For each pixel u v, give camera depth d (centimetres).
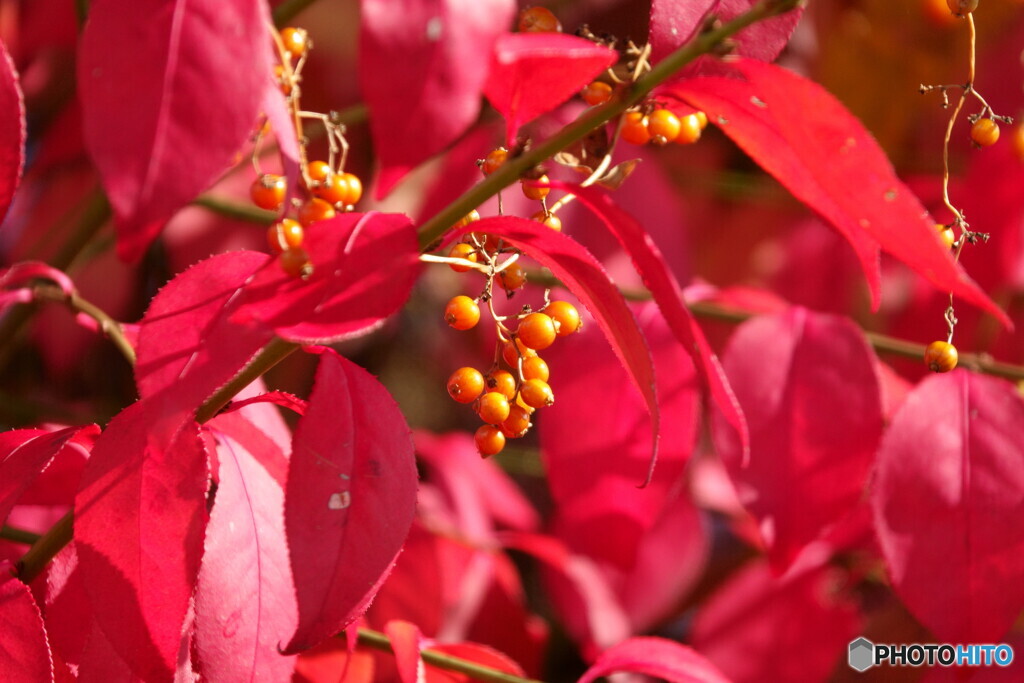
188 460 39
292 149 36
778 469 46
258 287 36
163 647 38
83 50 34
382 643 45
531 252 38
